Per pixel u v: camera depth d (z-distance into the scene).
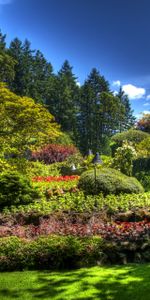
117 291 6.53
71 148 33.38
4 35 67.81
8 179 13.14
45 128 13.04
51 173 23.89
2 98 12.29
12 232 9.55
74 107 63.59
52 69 73.12
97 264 7.85
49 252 7.88
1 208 12.85
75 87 72.50
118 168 19.36
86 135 66.06
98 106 67.88
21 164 13.68
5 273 7.63
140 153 25.69
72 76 75.12
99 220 10.60
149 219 10.65
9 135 12.85
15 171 13.38
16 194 13.03
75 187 14.53
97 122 67.19
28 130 12.88
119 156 19.47
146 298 6.23
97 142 61.22
